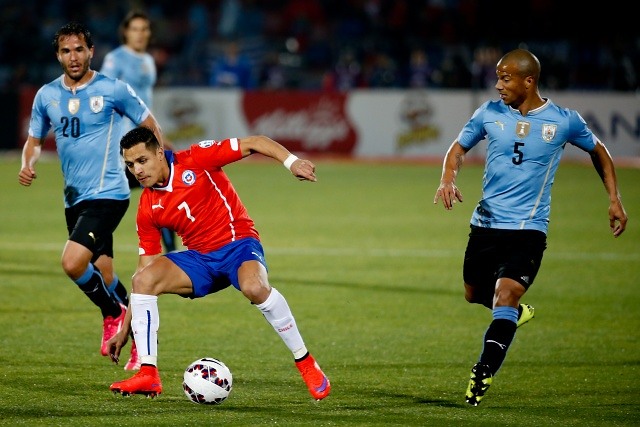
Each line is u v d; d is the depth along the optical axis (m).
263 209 55.09
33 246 42.38
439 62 94.56
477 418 19.30
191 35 98.81
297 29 99.31
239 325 28.67
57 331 27.48
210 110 82.69
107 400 20.44
